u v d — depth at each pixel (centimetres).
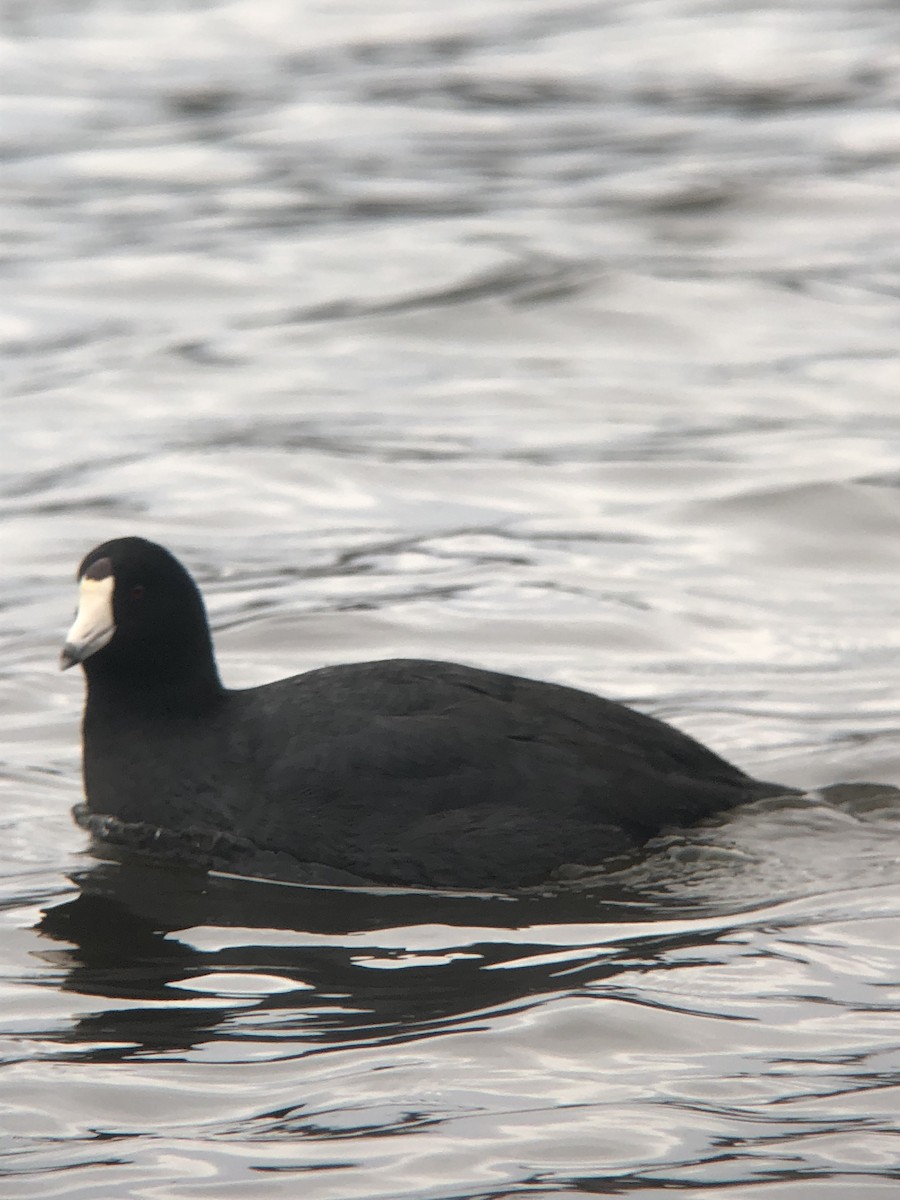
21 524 1591
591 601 1415
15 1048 774
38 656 1323
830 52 3331
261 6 3834
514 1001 807
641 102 3072
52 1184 666
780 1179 657
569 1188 653
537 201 2572
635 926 893
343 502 1642
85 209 2589
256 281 2278
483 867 962
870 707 1218
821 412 1825
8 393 1923
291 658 1325
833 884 934
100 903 943
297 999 819
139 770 1038
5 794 1103
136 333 2112
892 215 2472
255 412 1858
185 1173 671
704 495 1625
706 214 2492
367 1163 673
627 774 993
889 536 1536
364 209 2556
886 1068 736
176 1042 778
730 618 1387
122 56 3450
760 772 1116
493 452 1739
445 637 1355
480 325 2105
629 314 2120
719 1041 763
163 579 1048
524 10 3769
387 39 3544
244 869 988
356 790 986
